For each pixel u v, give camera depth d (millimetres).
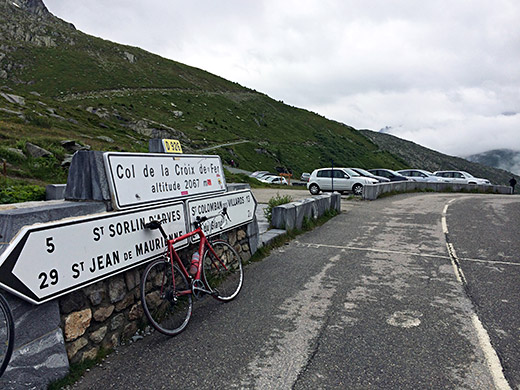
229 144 81500
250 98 142250
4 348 2359
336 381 2838
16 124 26188
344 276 5535
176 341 3490
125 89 106250
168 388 2764
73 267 2873
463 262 6328
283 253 6898
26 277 2506
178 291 3814
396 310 4238
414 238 8328
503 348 3354
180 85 125125
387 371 2975
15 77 101750
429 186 23922
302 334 3635
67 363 2826
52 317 2732
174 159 4508
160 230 3719
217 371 2984
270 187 30156
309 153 98688
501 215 11688
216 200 5129
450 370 2990
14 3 166250
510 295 4723
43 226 2645
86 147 20156
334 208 12258
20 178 13633
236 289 4770
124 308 3443
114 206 3443
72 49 128125
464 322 3910
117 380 2855
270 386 2783
